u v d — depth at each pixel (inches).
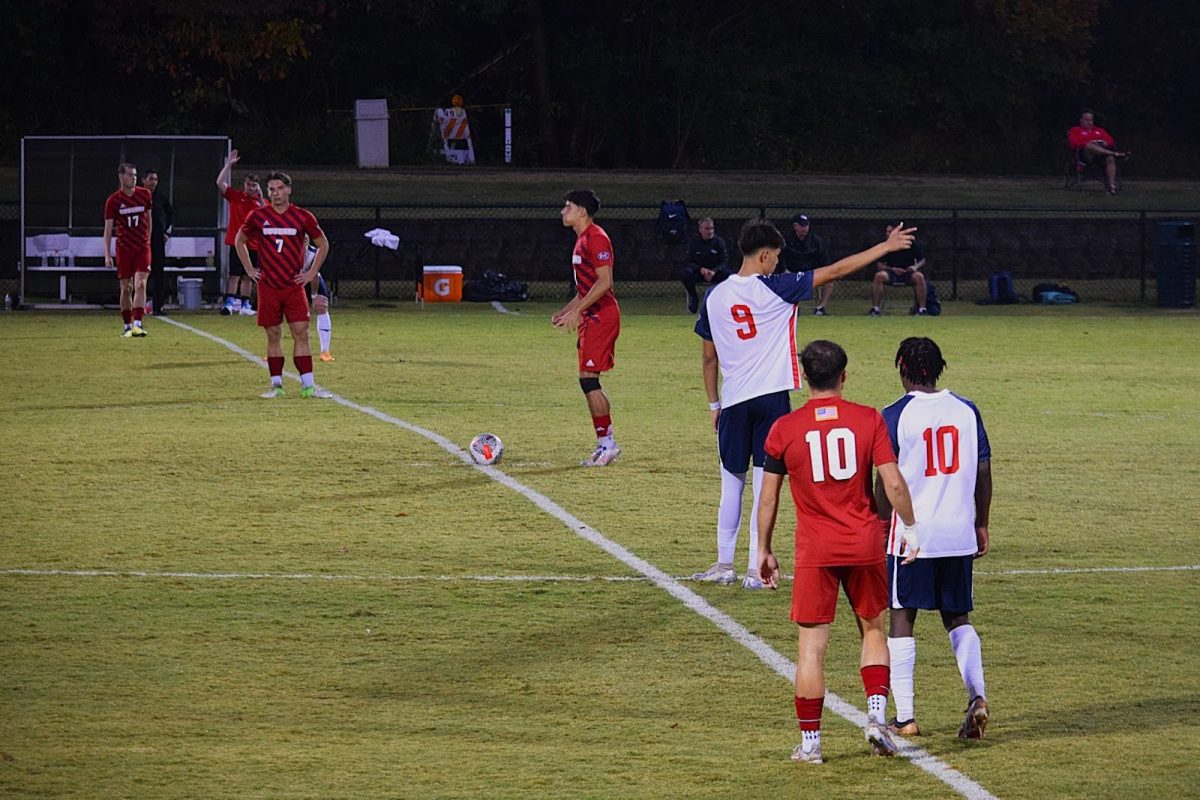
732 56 7485.2
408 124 6909.5
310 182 5639.8
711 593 1233.4
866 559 856.3
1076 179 6599.4
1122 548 1406.3
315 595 1205.1
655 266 4945.9
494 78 7711.6
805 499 864.9
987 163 7746.1
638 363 2913.4
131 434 1972.2
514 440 1977.1
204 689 973.2
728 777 828.6
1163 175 7819.9
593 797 797.2
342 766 839.7
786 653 1067.3
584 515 1520.7
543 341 3302.2
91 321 3612.2
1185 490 1694.1
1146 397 2486.5
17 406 2212.1
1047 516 1550.2
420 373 2691.9
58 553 1330.0
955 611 906.7
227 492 1611.7
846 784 818.8
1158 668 1040.8
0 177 5669.3
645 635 1109.1
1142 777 832.3
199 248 4037.9
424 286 4360.2
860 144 7746.1
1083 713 946.1
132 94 7052.2
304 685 984.9
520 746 876.6
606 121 7652.6
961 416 904.9
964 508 899.4
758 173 6348.4
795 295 1232.2
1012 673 1029.8
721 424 1262.3
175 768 833.5
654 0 7485.2
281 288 2292.1
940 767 845.8
